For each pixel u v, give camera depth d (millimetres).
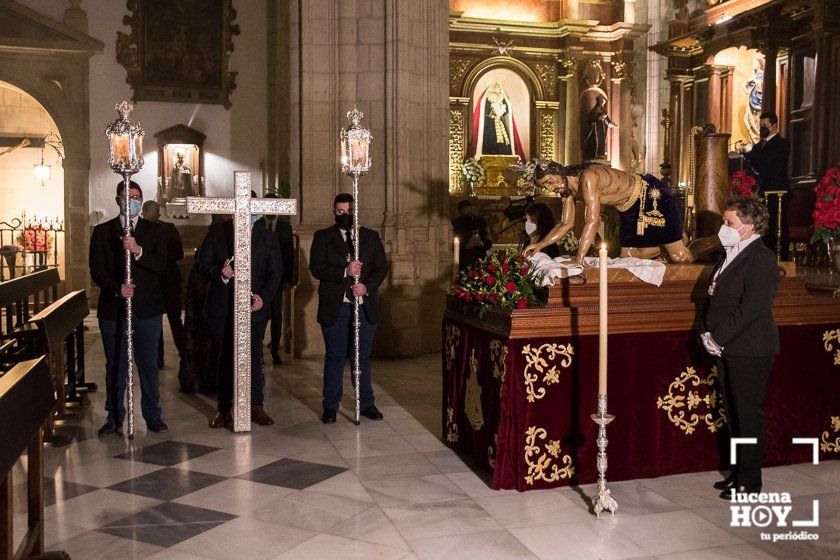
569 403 4664
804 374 5098
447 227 9750
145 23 16078
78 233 15805
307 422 6219
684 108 17953
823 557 3666
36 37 15281
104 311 5809
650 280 4863
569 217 5102
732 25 16062
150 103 16250
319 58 9156
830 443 5191
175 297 8039
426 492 4570
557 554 3707
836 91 14352
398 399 7047
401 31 9062
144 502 4402
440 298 9594
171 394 7383
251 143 16828
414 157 9391
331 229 6289
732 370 4367
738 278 4320
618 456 4758
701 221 8125
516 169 5242
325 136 9219
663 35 19656
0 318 8016
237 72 16703
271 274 6203
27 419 2906
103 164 15977
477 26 18422
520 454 4562
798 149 15516
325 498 4469
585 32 18953
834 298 5164
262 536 3926
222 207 5773
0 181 18359
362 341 6293
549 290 4707
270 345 9312
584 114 19203
